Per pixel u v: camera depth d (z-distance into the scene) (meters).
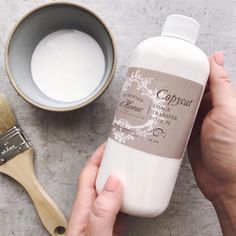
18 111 0.71
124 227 0.68
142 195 0.53
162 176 0.53
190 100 0.52
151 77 0.51
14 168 0.69
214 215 0.71
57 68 0.69
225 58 0.71
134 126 0.52
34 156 0.71
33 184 0.69
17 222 0.71
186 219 0.71
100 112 0.71
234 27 0.71
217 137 0.56
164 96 0.51
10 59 0.63
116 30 0.71
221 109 0.55
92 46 0.69
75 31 0.69
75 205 0.63
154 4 0.71
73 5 0.64
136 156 0.52
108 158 0.55
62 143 0.71
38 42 0.69
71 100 0.68
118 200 0.53
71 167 0.71
